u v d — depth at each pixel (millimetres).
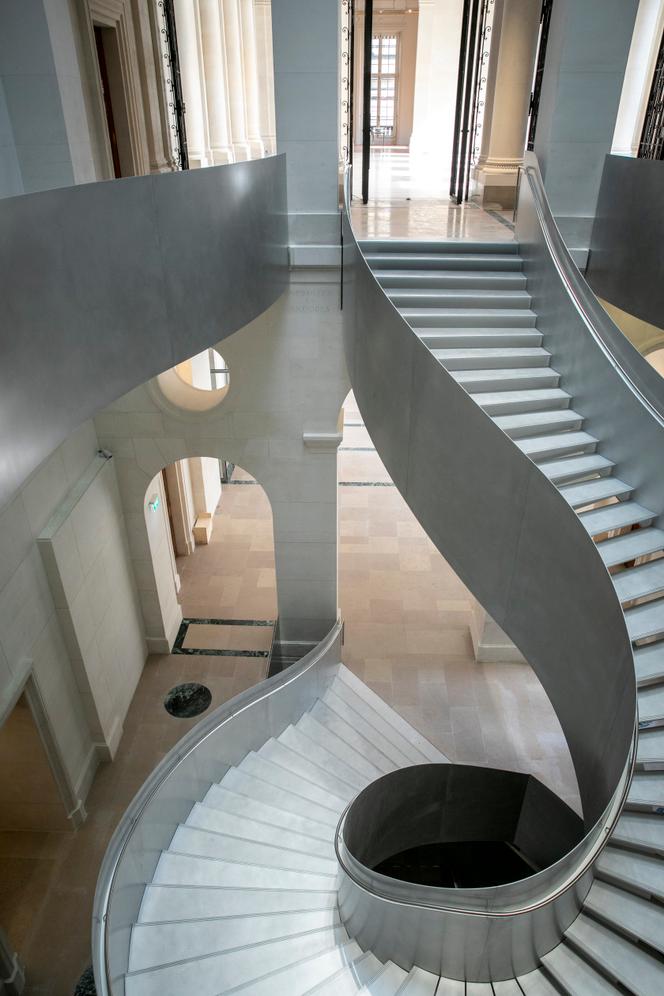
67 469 7953
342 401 8914
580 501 5957
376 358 6289
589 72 7625
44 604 7105
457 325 7430
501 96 11281
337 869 6172
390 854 7875
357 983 4918
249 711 7535
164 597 10141
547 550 4977
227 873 6039
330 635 9258
